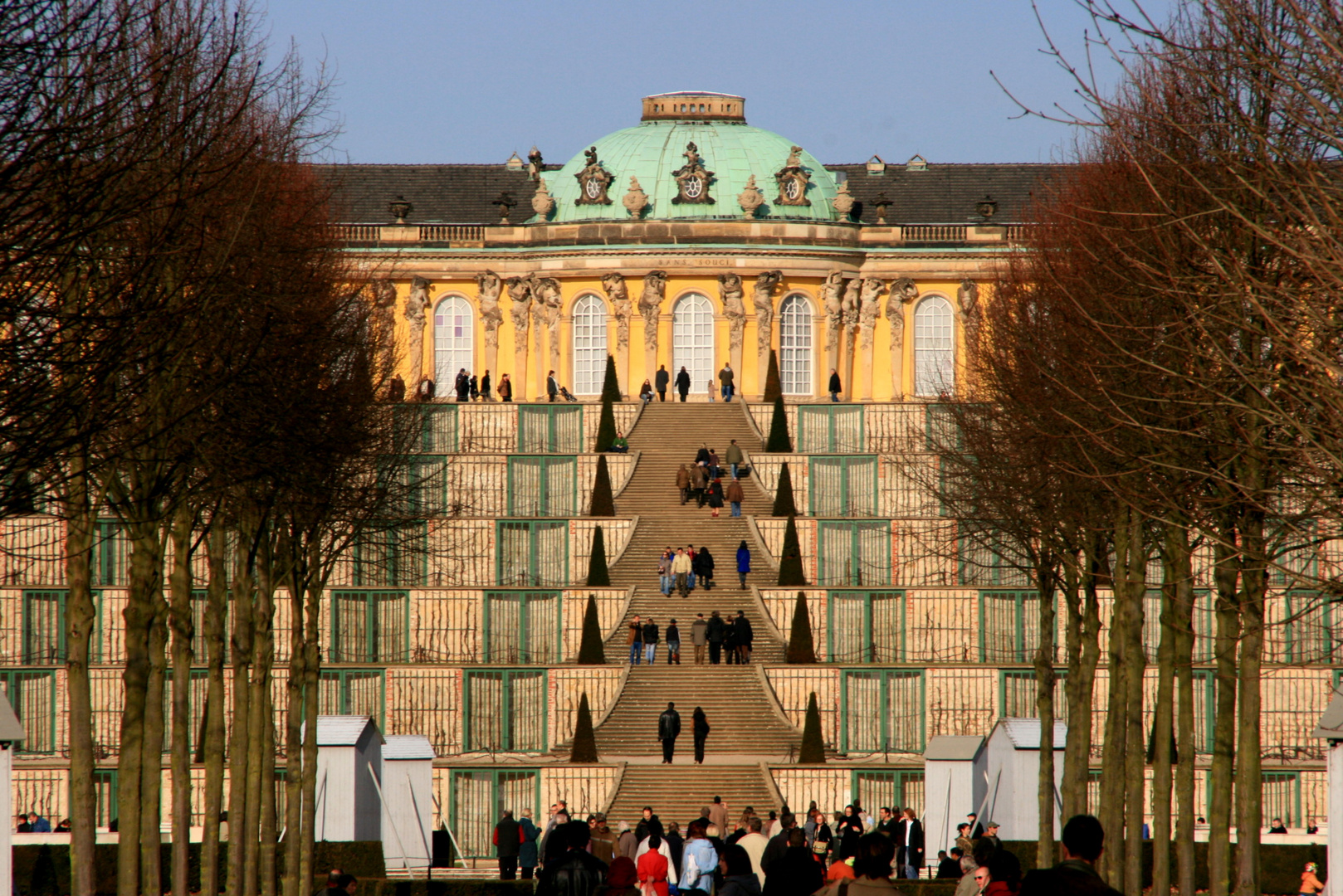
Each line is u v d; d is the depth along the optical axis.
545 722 180.62
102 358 59.12
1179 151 74.88
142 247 65.94
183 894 98.38
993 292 144.88
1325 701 176.50
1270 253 69.75
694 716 171.38
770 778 166.88
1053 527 114.75
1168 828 101.06
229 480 88.31
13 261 53.88
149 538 83.88
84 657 76.75
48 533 184.88
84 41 57.31
